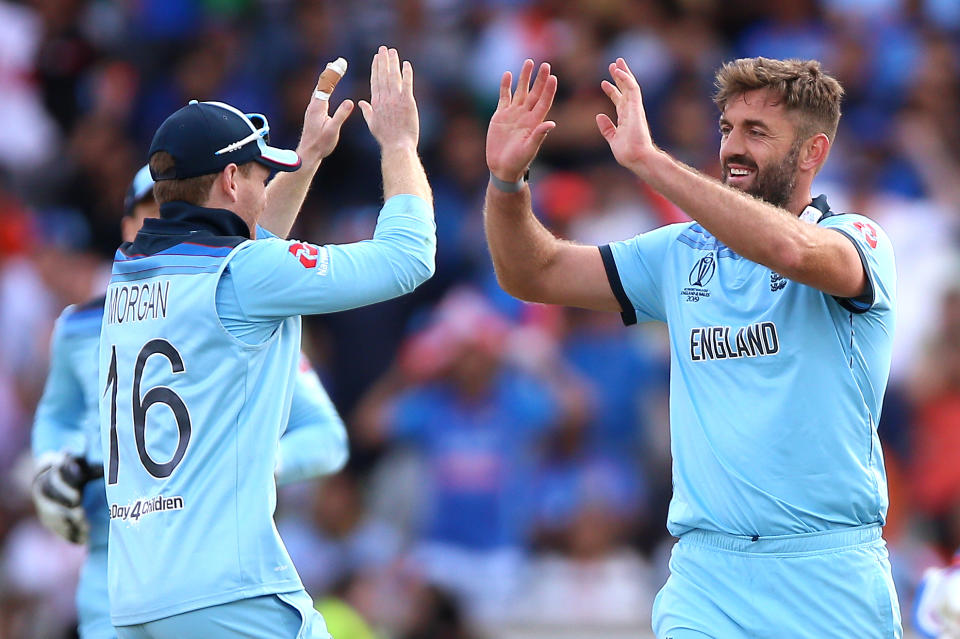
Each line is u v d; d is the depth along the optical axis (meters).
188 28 44.41
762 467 14.67
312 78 41.66
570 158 40.31
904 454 34.66
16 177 41.25
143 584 14.23
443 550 31.52
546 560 31.55
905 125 43.69
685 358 15.36
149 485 14.38
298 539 30.78
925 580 17.64
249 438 14.41
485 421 32.41
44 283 37.47
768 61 15.51
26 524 31.97
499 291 35.66
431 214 15.57
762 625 14.66
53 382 18.45
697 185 13.83
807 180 15.53
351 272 14.65
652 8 44.25
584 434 33.06
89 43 44.31
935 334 36.12
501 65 41.88
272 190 16.69
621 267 16.11
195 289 14.40
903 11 46.44
